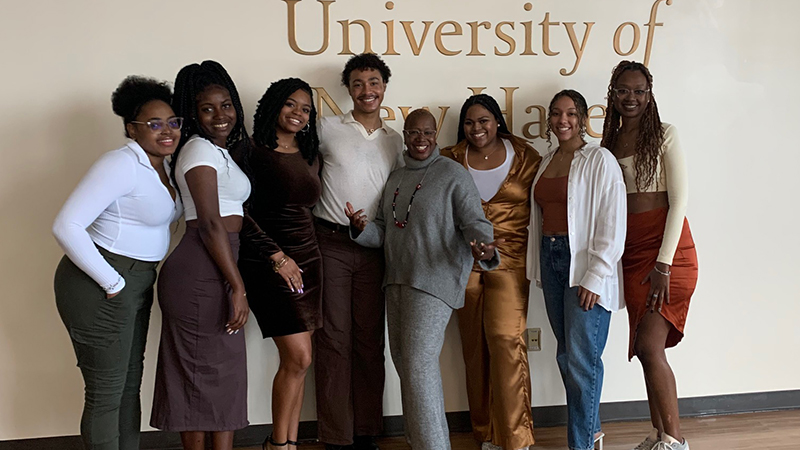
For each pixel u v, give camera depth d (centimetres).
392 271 234
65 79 254
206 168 198
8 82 252
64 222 183
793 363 307
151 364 270
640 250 237
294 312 227
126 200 196
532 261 251
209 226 199
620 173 227
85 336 199
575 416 238
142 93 198
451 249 227
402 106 274
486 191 252
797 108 295
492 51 276
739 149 293
